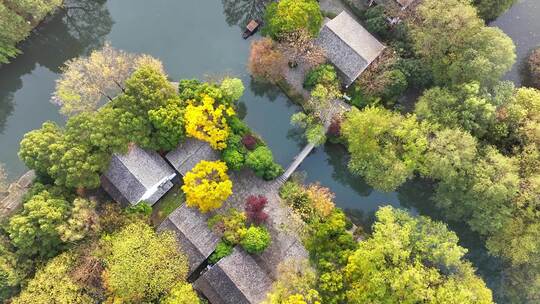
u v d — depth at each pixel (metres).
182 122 61.31
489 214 57.38
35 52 75.69
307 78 67.88
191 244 59.56
